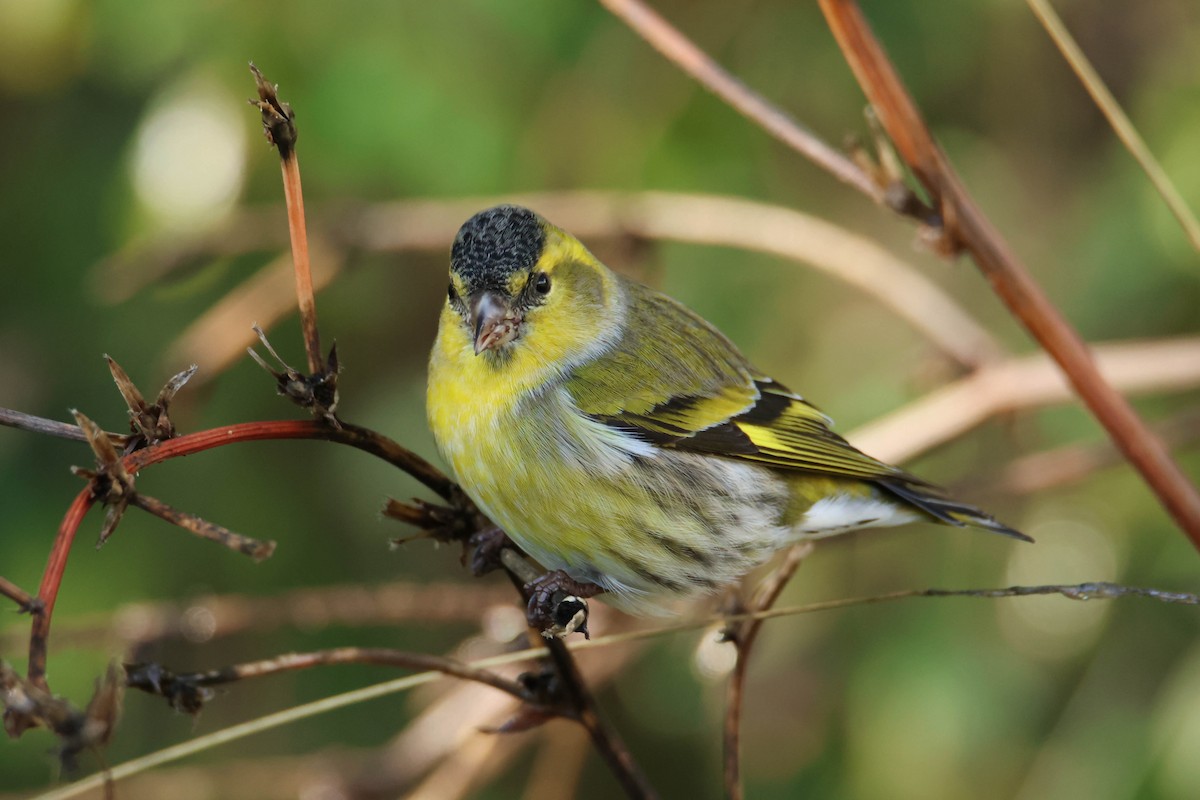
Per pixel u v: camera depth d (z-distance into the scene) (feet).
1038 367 27.12
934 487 25.12
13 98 36.37
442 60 33.47
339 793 27.22
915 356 33.81
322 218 30.63
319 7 33.17
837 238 28.43
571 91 34.50
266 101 15.43
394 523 37.63
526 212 24.29
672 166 35.40
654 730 38.40
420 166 33.55
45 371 36.04
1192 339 35.24
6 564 34.37
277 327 36.81
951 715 33.40
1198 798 29.27
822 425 25.64
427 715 27.14
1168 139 34.32
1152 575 34.17
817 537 25.70
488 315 22.84
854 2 17.76
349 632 38.55
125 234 32.65
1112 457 27.84
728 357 25.73
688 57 20.59
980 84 38.47
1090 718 32.96
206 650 37.91
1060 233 38.06
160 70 35.06
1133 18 38.40
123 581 34.78
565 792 27.50
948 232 18.29
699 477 24.34
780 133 19.90
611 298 25.25
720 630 21.34
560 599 19.33
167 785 29.84
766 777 35.58
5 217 36.29
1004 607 34.53
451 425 23.65
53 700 12.05
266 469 36.96
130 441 14.98
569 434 23.58
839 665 35.17
